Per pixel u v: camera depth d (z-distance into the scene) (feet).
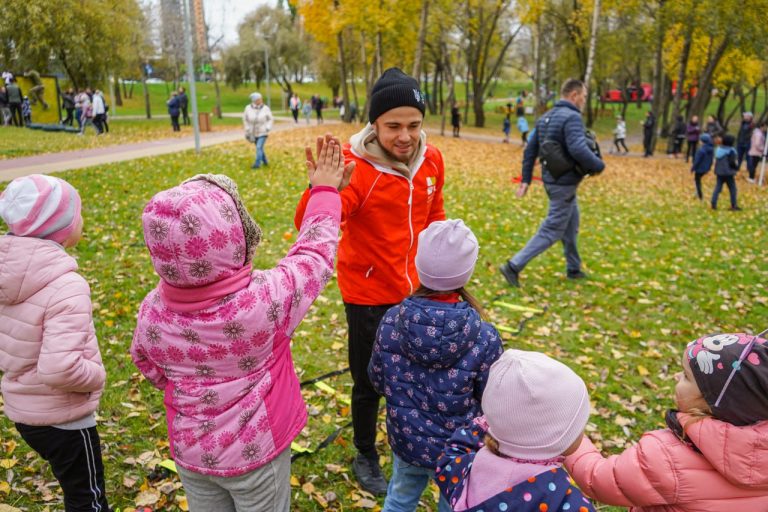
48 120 89.45
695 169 43.24
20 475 10.05
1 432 11.19
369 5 86.02
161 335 5.92
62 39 90.12
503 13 127.13
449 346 6.94
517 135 115.65
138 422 11.68
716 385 5.41
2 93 79.46
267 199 32.86
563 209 20.24
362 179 8.54
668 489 5.73
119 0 99.76
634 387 13.98
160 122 105.40
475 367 7.14
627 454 6.16
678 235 31.14
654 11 81.00
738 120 174.09
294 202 32.45
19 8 85.46
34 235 7.14
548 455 5.37
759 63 104.94
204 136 71.36
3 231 23.73
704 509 5.63
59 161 43.21
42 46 88.94
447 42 116.88
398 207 8.80
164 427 11.54
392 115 8.38
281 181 38.63
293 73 194.70
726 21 72.18
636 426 12.32
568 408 5.30
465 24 112.98
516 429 5.34
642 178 55.93
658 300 20.06
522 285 21.09
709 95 107.14
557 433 5.29
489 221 31.83
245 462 6.04
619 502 6.20
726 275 23.73
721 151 38.65
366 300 9.11
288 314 6.13
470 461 5.91
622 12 88.53
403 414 7.38
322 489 10.05
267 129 43.50
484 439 6.14
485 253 25.14
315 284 6.33
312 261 6.37
